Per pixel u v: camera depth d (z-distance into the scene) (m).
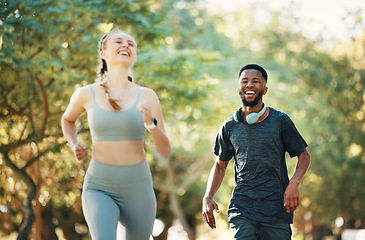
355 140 20.53
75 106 3.83
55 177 11.10
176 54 11.65
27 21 9.15
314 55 21.00
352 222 24.11
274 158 4.26
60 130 10.02
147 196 3.82
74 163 10.98
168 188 19.78
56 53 9.84
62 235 18.34
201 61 12.65
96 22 10.53
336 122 20.55
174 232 23.42
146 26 10.80
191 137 18.36
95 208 3.67
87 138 10.29
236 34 22.03
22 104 9.96
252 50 21.66
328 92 20.89
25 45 9.45
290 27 21.34
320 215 21.94
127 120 3.70
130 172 3.74
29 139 9.57
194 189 21.22
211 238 24.28
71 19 10.01
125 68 3.76
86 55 10.13
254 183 4.28
